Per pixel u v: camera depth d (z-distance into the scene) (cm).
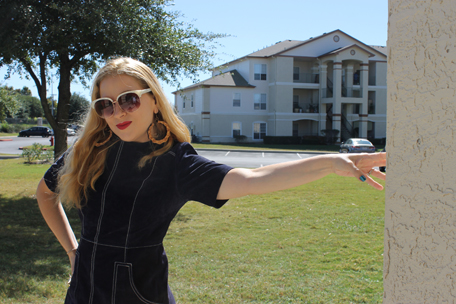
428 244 99
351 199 919
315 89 3869
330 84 3909
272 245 553
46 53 802
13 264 468
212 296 384
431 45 99
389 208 108
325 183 1195
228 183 130
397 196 106
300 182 122
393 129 107
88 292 150
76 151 159
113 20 764
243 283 415
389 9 109
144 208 148
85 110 184
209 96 3728
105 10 757
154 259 152
